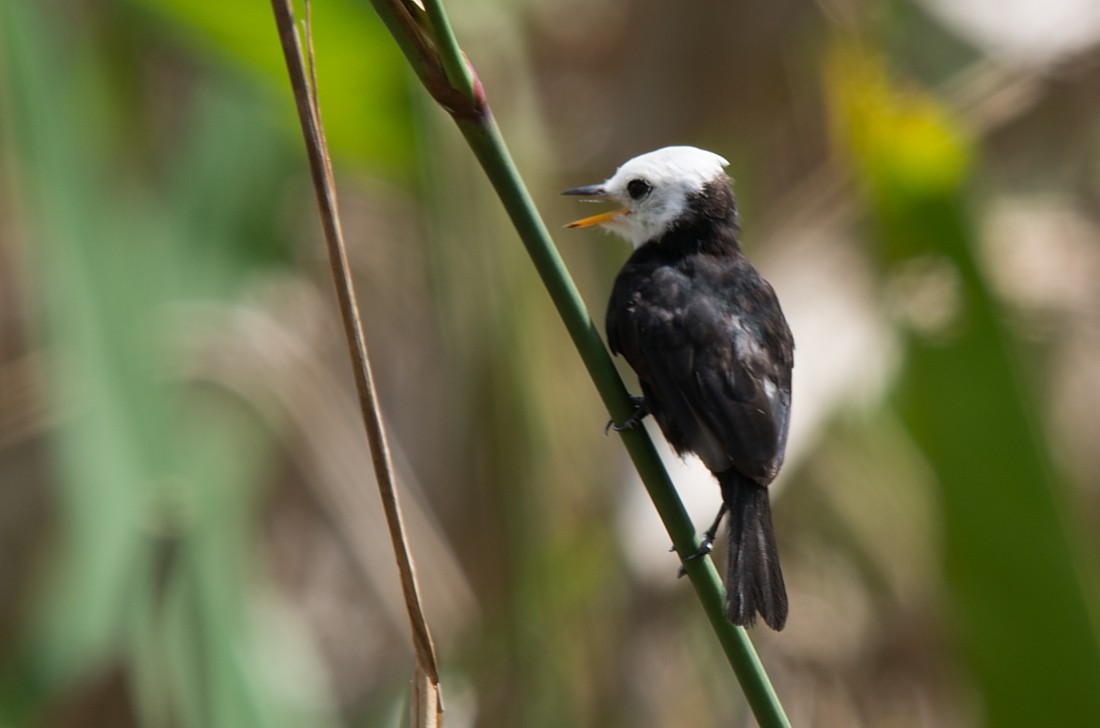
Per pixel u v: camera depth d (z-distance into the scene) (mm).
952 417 9359
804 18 11820
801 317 10516
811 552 12109
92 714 12039
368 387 6348
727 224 8688
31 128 10391
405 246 13211
